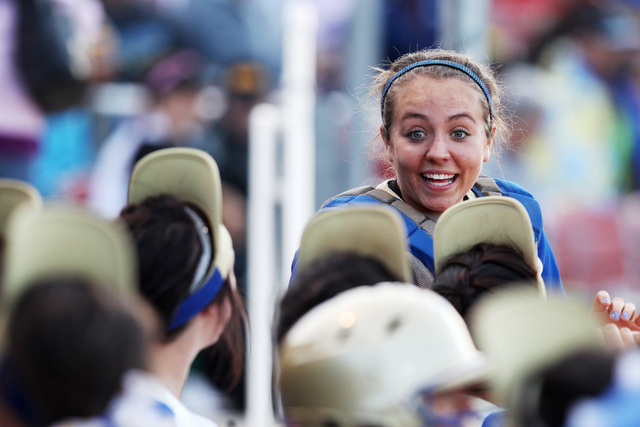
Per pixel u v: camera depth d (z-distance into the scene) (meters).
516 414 3.27
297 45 14.66
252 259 14.41
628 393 3.23
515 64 22.41
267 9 18.23
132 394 3.71
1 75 17.30
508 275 5.12
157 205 5.20
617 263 22.48
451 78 6.73
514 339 3.30
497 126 7.43
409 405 3.72
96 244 3.67
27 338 3.45
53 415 3.52
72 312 3.45
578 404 3.22
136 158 17.86
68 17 17.48
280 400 4.23
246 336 6.09
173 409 4.84
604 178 22.70
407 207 6.86
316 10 18.61
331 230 4.72
